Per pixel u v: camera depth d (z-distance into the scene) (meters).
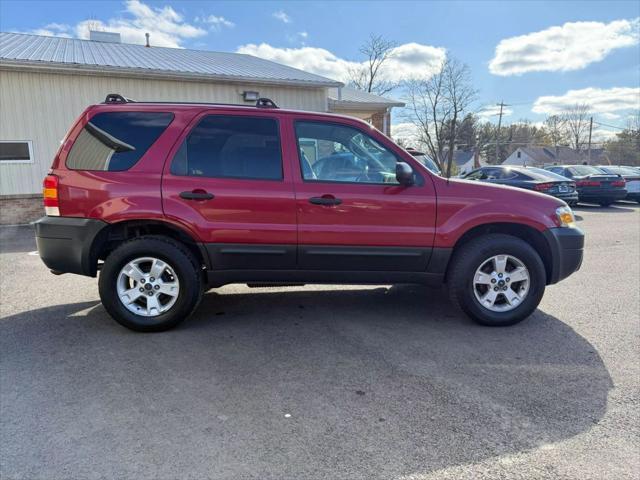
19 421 2.54
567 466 2.21
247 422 2.55
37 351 3.49
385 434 2.45
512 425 2.54
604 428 2.52
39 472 2.13
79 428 2.48
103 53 12.94
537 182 12.11
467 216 3.93
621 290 5.34
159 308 3.88
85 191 3.74
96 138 3.82
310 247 3.85
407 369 3.23
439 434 2.45
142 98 11.43
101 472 2.13
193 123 3.86
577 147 71.75
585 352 3.54
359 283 4.06
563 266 4.14
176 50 15.90
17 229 9.99
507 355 3.48
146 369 3.20
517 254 4.00
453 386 2.98
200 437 2.41
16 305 4.62
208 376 3.11
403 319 4.30
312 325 4.12
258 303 4.77
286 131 3.92
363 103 14.80
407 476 2.13
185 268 3.82
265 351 3.54
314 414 2.64
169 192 3.75
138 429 2.48
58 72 10.59
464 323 4.19
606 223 11.34
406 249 3.93
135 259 3.81
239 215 3.79
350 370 3.21
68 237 3.77
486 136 66.56
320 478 2.11
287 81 12.49
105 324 4.09
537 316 4.40
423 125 43.19
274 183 3.82
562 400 2.81
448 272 4.09
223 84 12.21
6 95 10.32
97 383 2.99
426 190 3.93
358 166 3.99
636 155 62.41
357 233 3.86
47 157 10.80
